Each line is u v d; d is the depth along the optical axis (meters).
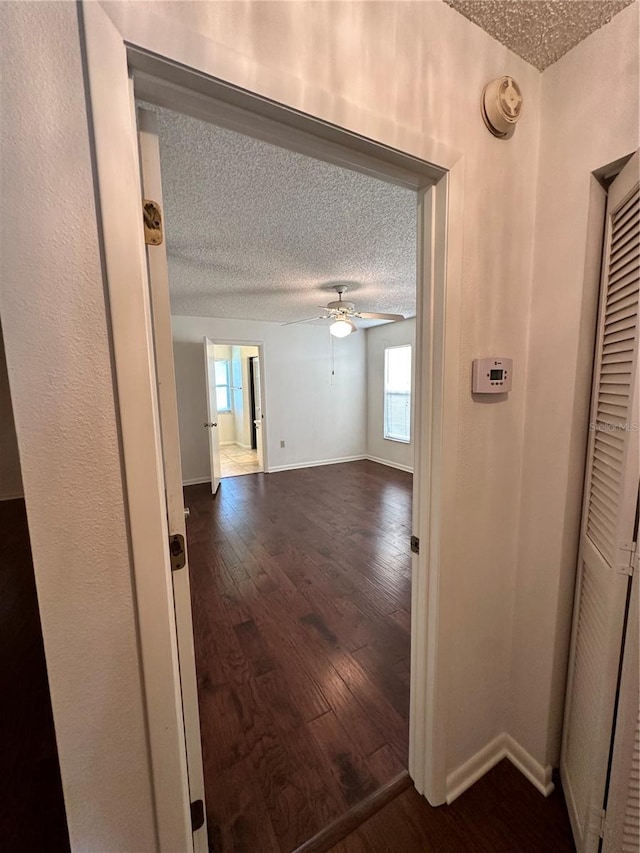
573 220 1.07
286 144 0.85
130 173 0.62
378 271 3.05
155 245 0.78
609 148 0.98
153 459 0.69
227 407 8.62
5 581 2.32
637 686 0.84
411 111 0.89
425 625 1.17
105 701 0.71
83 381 0.63
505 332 1.15
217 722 1.50
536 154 1.14
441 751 1.19
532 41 1.02
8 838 1.10
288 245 2.50
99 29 0.57
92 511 0.66
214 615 2.23
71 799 0.71
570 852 1.08
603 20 0.96
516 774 1.31
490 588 1.24
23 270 0.58
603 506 1.00
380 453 6.28
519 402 1.21
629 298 0.91
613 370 0.98
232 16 0.67
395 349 5.87
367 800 1.22
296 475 5.58
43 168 0.57
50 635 0.66
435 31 0.91
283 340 5.71
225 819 1.17
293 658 1.87
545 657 1.22
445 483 1.08
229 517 3.88
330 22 0.77
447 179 0.97
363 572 2.73
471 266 1.05
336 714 1.54
